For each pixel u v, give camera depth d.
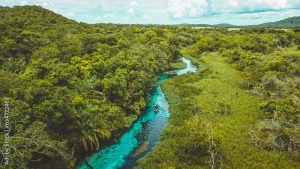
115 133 41.34
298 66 70.06
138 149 37.69
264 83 59.06
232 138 37.72
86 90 43.97
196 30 174.00
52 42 62.72
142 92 54.56
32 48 56.84
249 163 31.80
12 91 30.28
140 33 125.94
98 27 120.06
